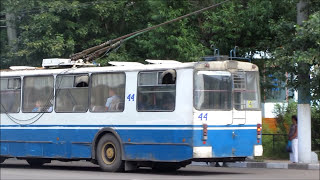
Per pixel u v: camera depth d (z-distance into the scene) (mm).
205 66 23062
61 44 35250
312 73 26078
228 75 23672
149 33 33438
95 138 25266
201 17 34406
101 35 37812
